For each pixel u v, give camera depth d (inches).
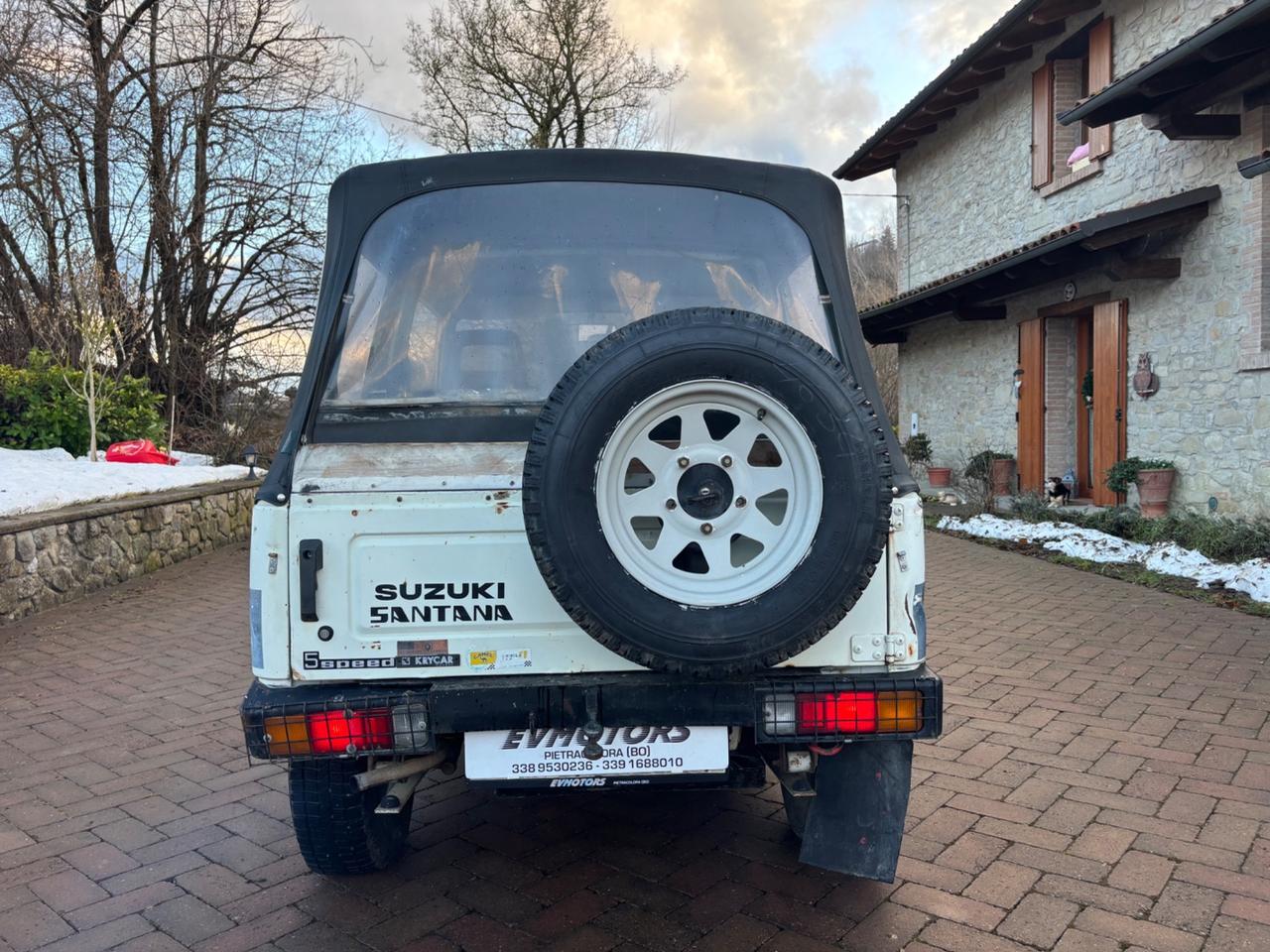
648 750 97.3
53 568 297.1
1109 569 325.4
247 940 107.1
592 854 127.9
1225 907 110.1
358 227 111.7
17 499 299.7
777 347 89.4
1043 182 466.0
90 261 471.8
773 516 97.0
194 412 631.2
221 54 614.5
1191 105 323.6
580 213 114.8
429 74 880.9
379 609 96.3
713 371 89.0
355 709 94.0
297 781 110.7
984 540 409.7
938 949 103.2
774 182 117.3
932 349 596.1
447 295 112.4
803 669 99.3
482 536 96.4
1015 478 497.0
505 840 132.8
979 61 479.8
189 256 617.9
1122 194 406.0
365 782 102.1
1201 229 351.6
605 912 112.0
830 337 113.3
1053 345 466.3
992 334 521.7
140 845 132.0
